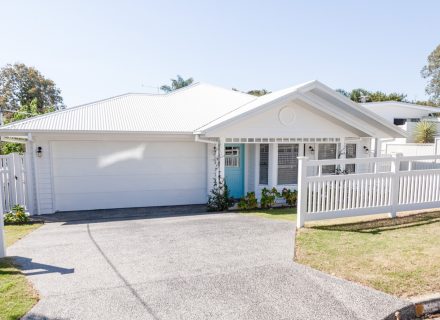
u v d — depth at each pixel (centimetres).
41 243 576
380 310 314
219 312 313
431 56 4394
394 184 720
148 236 615
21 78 4172
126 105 1252
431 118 2230
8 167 885
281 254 483
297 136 1102
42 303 330
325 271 411
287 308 320
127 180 1050
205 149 1113
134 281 387
